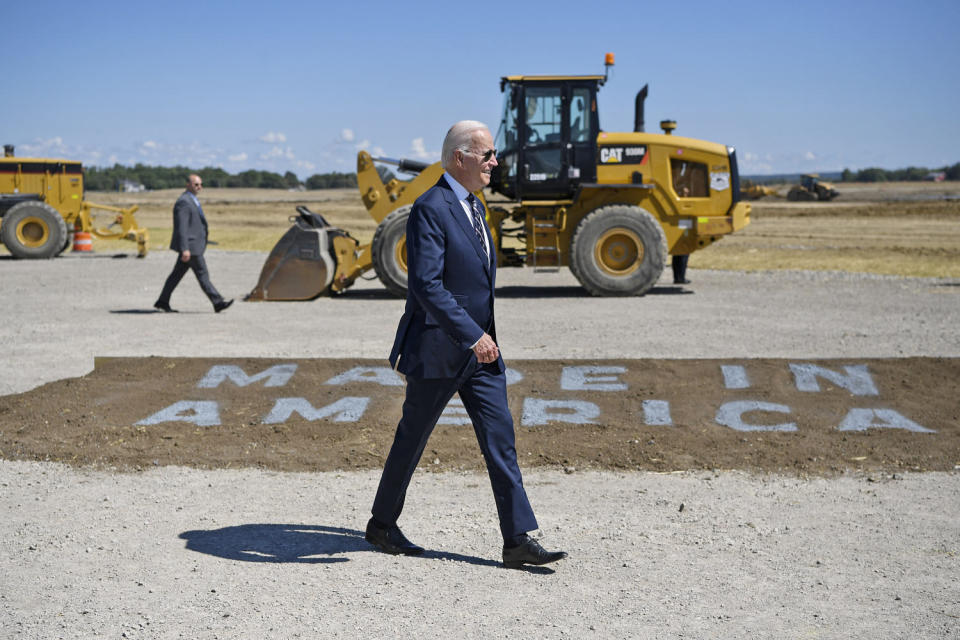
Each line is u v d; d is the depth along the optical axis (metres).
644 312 12.28
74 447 5.62
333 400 6.60
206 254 23.77
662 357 8.41
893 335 9.92
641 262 14.29
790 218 41.78
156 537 4.15
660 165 14.57
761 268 19.67
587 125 14.38
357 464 5.43
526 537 3.74
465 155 3.61
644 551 4.00
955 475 5.23
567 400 6.62
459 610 3.34
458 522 4.42
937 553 3.97
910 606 3.38
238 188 146.12
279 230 34.69
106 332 10.16
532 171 14.41
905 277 17.33
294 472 5.29
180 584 3.58
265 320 11.40
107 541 4.09
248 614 3.29
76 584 3.58
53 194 22.72
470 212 3.66
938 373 7.17
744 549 4.02
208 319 11.45
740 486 5.04
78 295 14.28
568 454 5.61
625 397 6.66
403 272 14.03
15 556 3.89
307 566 3.79
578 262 14.34
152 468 5.32
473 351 3.56
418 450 3.80
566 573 3.73
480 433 3.72
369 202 14.91
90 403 6.51
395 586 3.57
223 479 5.13
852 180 189.25
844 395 6.72
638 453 5.62
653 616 3.28
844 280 16.89
